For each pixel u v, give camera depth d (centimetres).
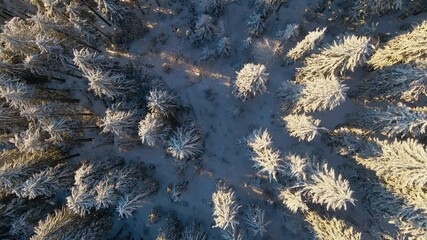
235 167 2947
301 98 2408
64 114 2542
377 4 2486
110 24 2872
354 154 2548
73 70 2925
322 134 2847
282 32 2823
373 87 2562
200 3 2948
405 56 2281
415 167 2031
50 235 2248
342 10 2928
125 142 2825
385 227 2722
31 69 2381
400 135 2444
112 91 2397
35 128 2431
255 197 2923
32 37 2323
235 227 2498
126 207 2388
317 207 2609
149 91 2617
